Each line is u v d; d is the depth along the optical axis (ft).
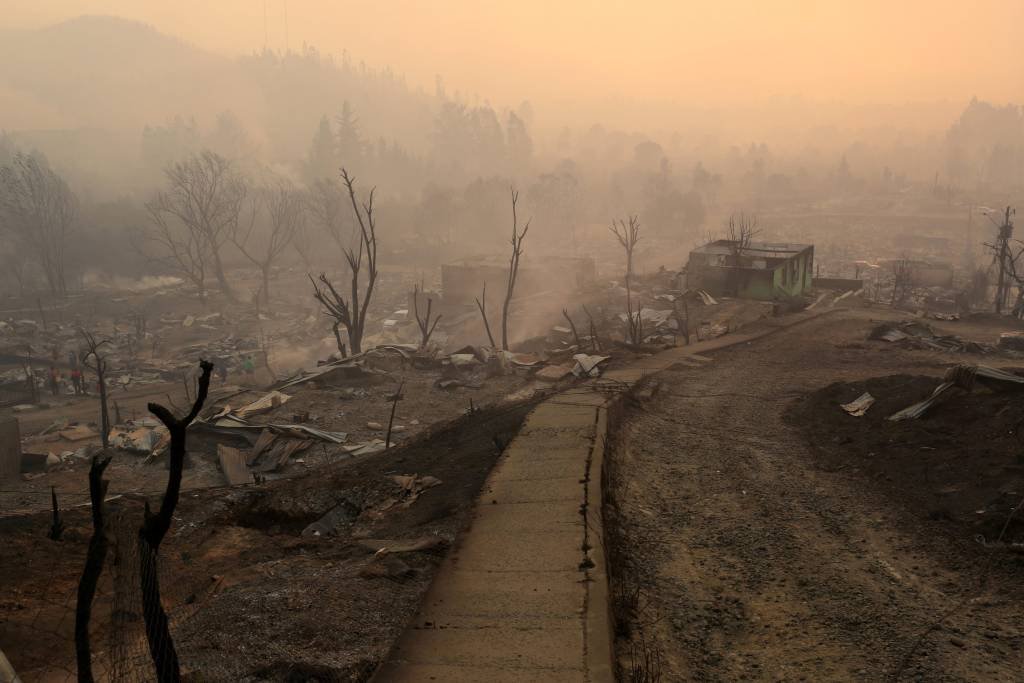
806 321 139.33
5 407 148.66
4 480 80.18
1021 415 47.57
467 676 21.02
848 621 27.71
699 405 69.51
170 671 17.56
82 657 16.88
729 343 109.70
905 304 231.71
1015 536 33.71
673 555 34.12
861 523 38.14
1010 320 170.40
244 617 26.02
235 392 98.78
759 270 169.78
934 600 29.37
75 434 113.60
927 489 41.42
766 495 42.80
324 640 24.41
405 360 106.73
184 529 38.29
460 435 58.13
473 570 28.76
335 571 30.71
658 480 45.55
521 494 37.55
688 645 25.91
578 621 24.21
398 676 21.13
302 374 101.45
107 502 41.65
